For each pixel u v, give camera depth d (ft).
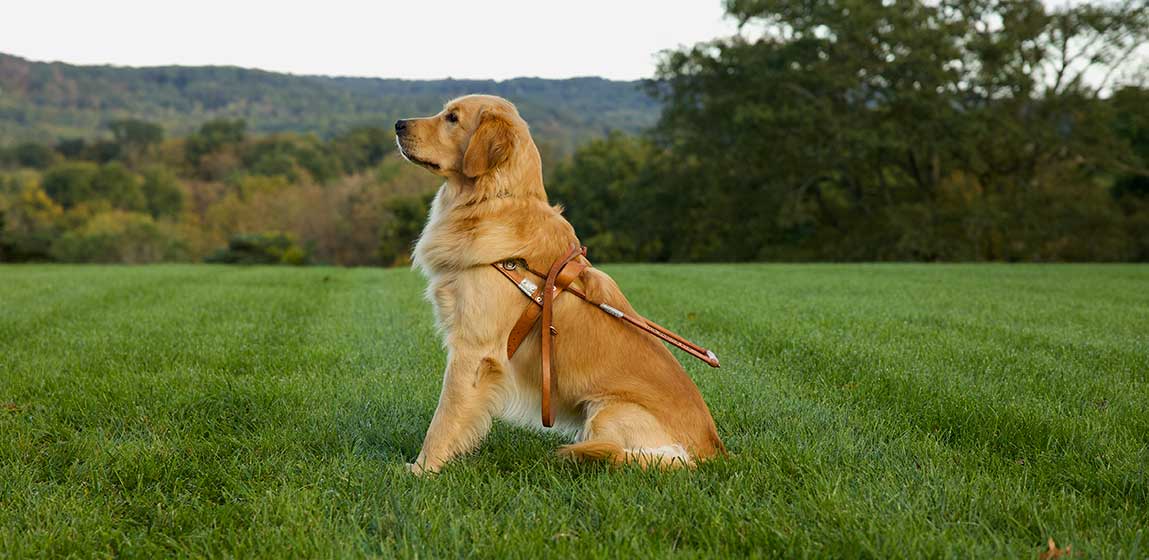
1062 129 105.81
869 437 12.20
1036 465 11.03
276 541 8.09
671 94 117.19
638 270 54.65
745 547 8.22
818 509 8.93
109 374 15.87
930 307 29.17
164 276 46.26
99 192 242.78
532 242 10.87
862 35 97.96
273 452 11.19
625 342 10.93
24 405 13.38
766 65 106.11
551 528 8.49
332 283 42.32
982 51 99.66
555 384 11.00
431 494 9.37
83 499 9.24
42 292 33.53
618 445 10.20
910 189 120.57
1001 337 21.91
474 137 11.07
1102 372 17.15
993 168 113.91
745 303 29.60
